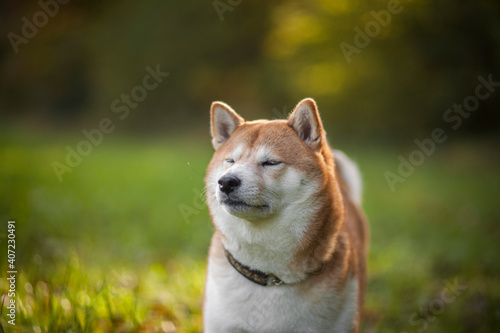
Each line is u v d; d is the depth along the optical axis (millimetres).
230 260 3055
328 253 2975
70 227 5992
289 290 2926
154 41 20156
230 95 20938
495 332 3811
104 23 21797
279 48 17297
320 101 16641
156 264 5125
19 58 22219
